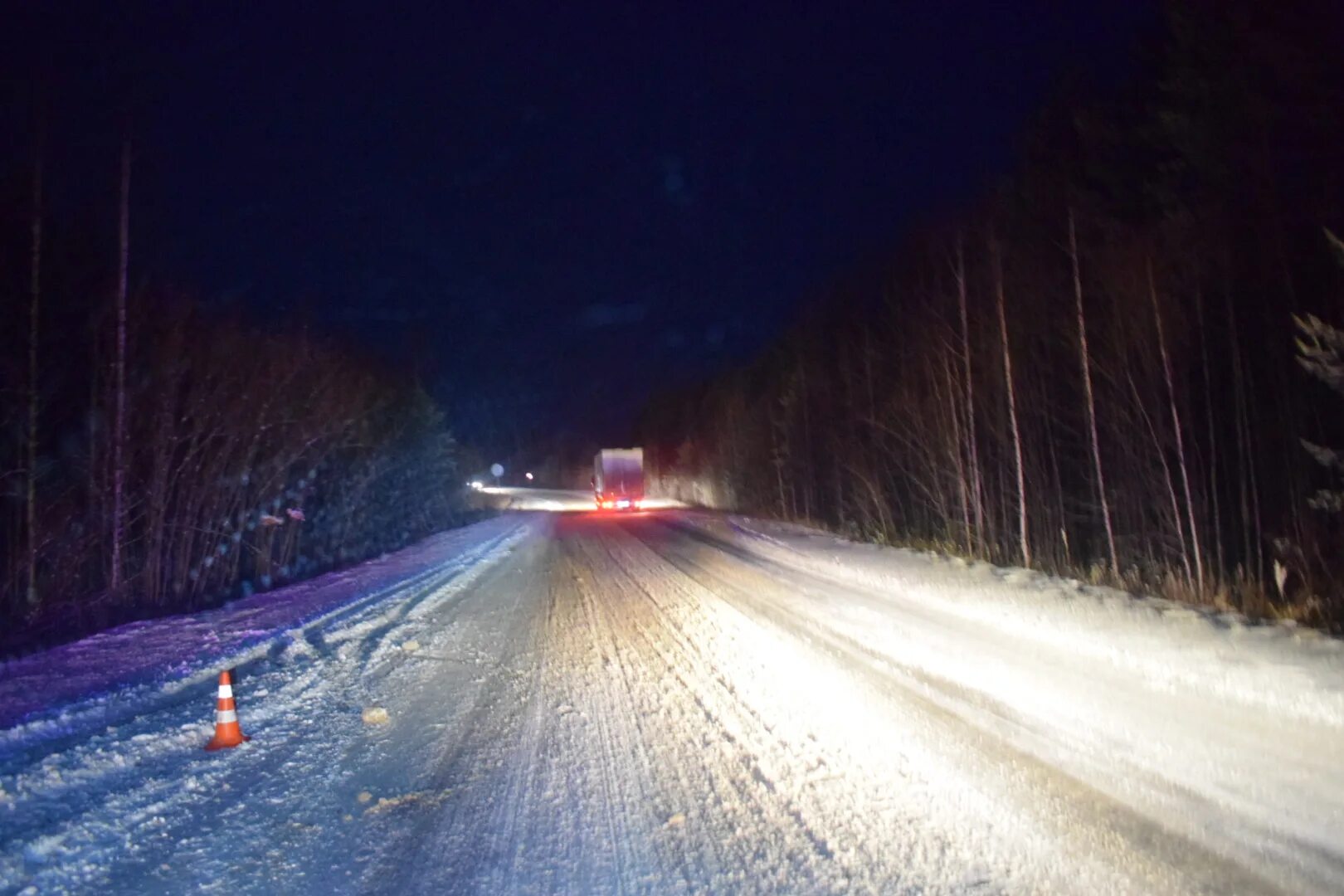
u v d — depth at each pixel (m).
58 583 14.71
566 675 9.98
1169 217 15.81
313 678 10.10
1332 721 7.07
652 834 5.52
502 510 58.22
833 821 5.57
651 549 25.88
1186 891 4.49
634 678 9.71
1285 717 7.23
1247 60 14.73
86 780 6.75
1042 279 20.00
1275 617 11.12
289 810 6.10
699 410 66.12
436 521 38.53
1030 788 5.95
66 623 13.78
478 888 4.89
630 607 14.91
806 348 37.41
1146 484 17.20
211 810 6.12
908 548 22.48
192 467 17.72
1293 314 12.86
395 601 16.23
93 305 15.53
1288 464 14.56
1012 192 21.38
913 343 25.11
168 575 17.09
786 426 39.28
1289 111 14.30
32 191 14.37
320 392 22.39
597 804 6.05
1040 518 20.62
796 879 4.82
